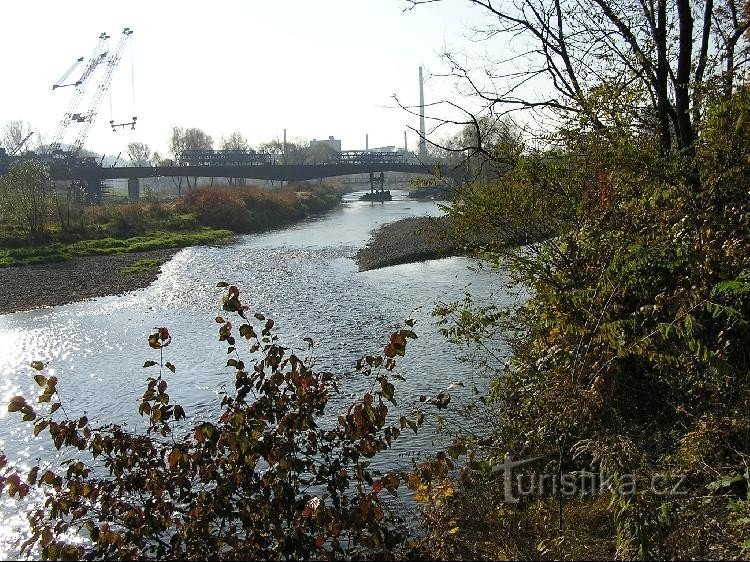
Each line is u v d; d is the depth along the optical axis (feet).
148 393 14.33
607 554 12.94
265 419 13.87
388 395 13.65
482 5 26.04
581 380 16.55
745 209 16.70
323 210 249.75
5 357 51.62
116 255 117.91
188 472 14.08
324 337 52.16
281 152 404.16
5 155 241.76
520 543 13.93
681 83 21.63
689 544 11.98
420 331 49.44
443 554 13.24
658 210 17.66
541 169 19.48
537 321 20.16
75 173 230.07
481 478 16.94
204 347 51.78
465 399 29.19
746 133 15.99
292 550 12.55
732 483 13.98
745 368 15.46
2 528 23.36
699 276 15.74
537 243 20.43
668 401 16.31
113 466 13.94
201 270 98.12
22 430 34.50
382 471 22.27
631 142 19.01
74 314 68.18
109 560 12.82
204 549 12.67
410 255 100.27
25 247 121.08
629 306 17.52
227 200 179.73
